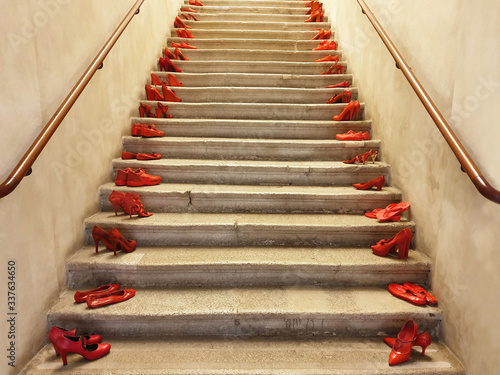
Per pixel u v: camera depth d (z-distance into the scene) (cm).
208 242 232
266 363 163
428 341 164
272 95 356
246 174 274
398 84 255
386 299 194
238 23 501
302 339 182
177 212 253
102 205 253
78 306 184
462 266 166
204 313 181
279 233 231
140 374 155
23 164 143
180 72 402
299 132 314
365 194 250
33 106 165
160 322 183
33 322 167
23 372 155
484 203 150
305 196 252
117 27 260
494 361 141
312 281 210
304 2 575
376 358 167
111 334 184
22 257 159
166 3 452
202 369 158
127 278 206
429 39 202
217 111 336
